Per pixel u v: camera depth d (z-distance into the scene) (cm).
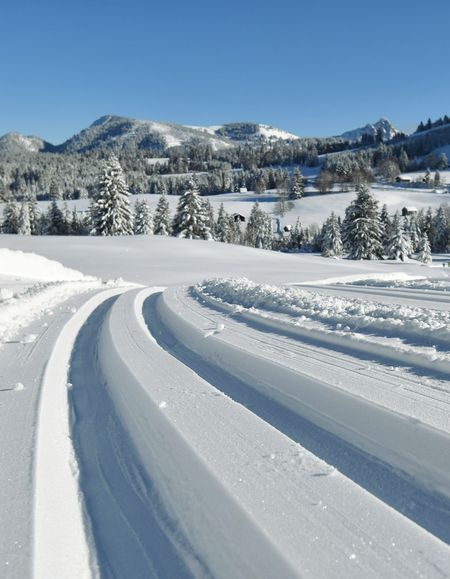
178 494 244
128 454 297
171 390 411
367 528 208
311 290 1370
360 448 289
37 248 3606
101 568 198
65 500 248
